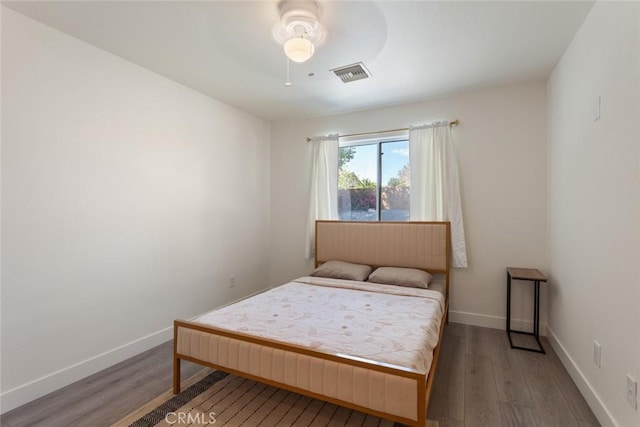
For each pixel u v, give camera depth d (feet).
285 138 13.91
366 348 5.44
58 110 6.89
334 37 6.94
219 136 11.35
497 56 8.02
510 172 9.99
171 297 9.57
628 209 4.79
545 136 9.56
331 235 12.35
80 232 7.30
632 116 4.67
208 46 7.50
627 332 4.77
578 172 6.88
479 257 10.40
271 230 14.16
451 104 10.77
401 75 9.10
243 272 12.63
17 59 6.25
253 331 6.19
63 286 6.99
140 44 7.44
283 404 6.18
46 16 6.35
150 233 8.93
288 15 5.89
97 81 7.61
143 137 8.71
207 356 6.23
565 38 7.15
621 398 4.94
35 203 6.53
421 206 11.06
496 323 10.16
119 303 8.13
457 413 5.90
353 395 4.92
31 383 6.41
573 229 7.20
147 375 7.39
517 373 7.36
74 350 7.17
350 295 8.78
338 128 12.82
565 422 5.66
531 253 9.73
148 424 5.60
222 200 11.54
